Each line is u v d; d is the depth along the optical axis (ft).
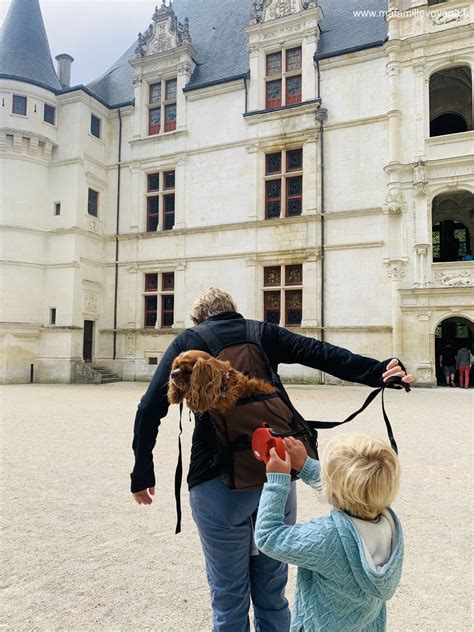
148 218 71.51
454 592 9.14
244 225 62.75
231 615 6.07
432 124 68.74
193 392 5.79
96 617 8.19
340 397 42.22
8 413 32.73
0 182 65.57
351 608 4.80
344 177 58.08
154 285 69.97
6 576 9.68
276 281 62.08
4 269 64.64
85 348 69.15
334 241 57.72
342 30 63.46
